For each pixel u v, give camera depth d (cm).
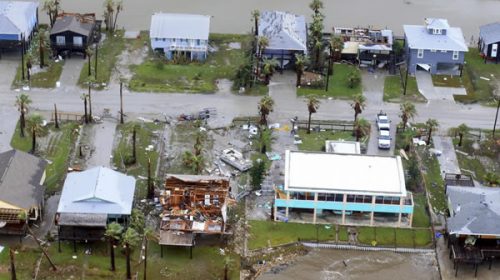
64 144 15975
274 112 17362
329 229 14325
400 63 19450
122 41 19850
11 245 13512
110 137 16288
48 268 13150
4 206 13500
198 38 19125
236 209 14612
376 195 14150
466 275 13650
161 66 18712
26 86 17775
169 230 13675
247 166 15575
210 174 15375
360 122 16250
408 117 16712
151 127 16688
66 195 13925
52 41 18762
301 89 18262
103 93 17725
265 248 13912
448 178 15412
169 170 15475
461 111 17800
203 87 18125
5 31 18500
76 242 13612
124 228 13725
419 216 14688
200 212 14125
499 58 19775
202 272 13338
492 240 13775
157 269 13300
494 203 14062
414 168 15475
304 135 16688
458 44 19012
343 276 13588
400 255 14038
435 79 18925
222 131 16688
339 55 19400
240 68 18438
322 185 14225
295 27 19662
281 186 14938
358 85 18525
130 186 14350
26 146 15838
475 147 16612
